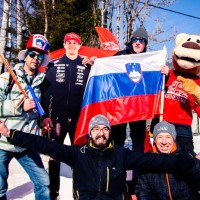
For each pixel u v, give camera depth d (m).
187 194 3.78
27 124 4.04
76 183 3.73
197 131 13.38
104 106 5.04
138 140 5.23
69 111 5.18
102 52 6.89
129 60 5.23
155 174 3.84
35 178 4.12
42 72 4.70
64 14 14.60
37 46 4.07
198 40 4.96
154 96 5.11
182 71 5.08
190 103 4.98
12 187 5.96
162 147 3.96
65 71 5.16
